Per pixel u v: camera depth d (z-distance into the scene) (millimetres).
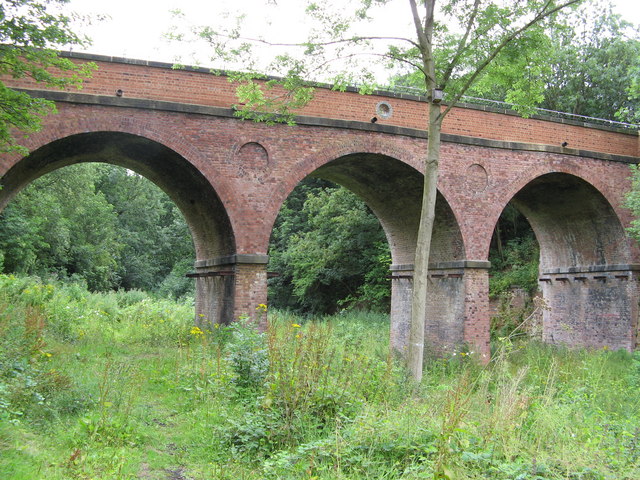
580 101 30938
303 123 16125
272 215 15711
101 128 14227
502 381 9953
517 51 13430
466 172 18203
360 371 9672
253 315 15312
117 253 46250
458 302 18203
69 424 7961
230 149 15438
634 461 6816
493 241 32469
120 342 17609
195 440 8164
